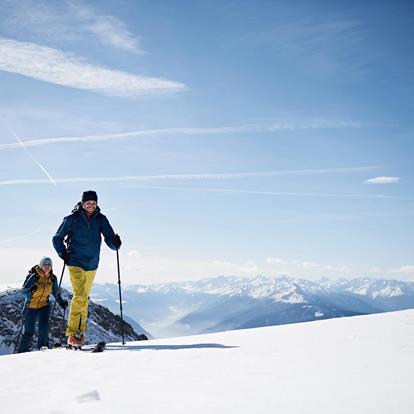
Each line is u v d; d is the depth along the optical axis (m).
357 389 2.97
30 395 3.52
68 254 7.86
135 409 2.86
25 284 9.47
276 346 5.95
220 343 6.87
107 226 8.34
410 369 3.59
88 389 3.59
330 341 6.08
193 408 2.80
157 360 5.23
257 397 2.96
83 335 7.64
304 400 2.78
